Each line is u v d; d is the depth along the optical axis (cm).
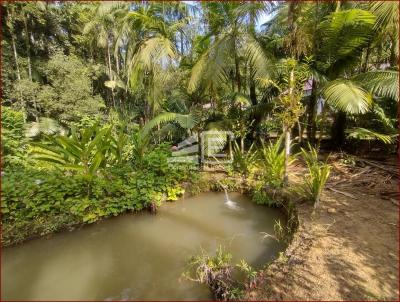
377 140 540
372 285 188
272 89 569
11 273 241
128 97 1021
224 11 470
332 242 243
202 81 512
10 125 437
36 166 411
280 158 394
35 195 308
